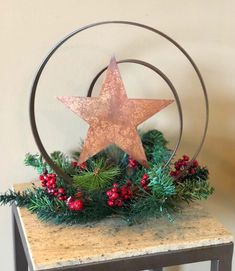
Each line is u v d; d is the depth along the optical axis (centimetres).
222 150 96
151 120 90
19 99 81
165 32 87
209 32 89
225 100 93
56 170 69
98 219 69
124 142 71
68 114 85
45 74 82
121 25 83
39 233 65
